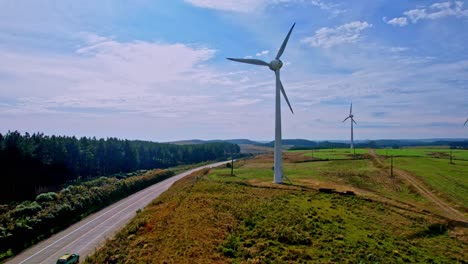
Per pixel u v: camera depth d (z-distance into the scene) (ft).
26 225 177.78
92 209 242.37
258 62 255.50
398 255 112.88
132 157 485.56
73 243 169.17
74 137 393.91
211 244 108.68
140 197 287.28
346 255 107.86
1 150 279.49
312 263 98.99
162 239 117.39
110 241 138.21
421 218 164.55
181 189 250.16
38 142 330.95
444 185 245.04
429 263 109.70
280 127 256.93
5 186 268.82
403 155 440.45
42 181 304.91
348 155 465.88
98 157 419.54
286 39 255.50
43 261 146.00
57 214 204.54
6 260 148.97
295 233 123.03
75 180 343.46
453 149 602.85
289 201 180.45
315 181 261.03
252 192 210.79
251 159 566.36
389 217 164.66
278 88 257.75
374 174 296.51
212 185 239.50
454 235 143.54
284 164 406.00
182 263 93.15
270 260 98.53
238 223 135.54
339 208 172.55
